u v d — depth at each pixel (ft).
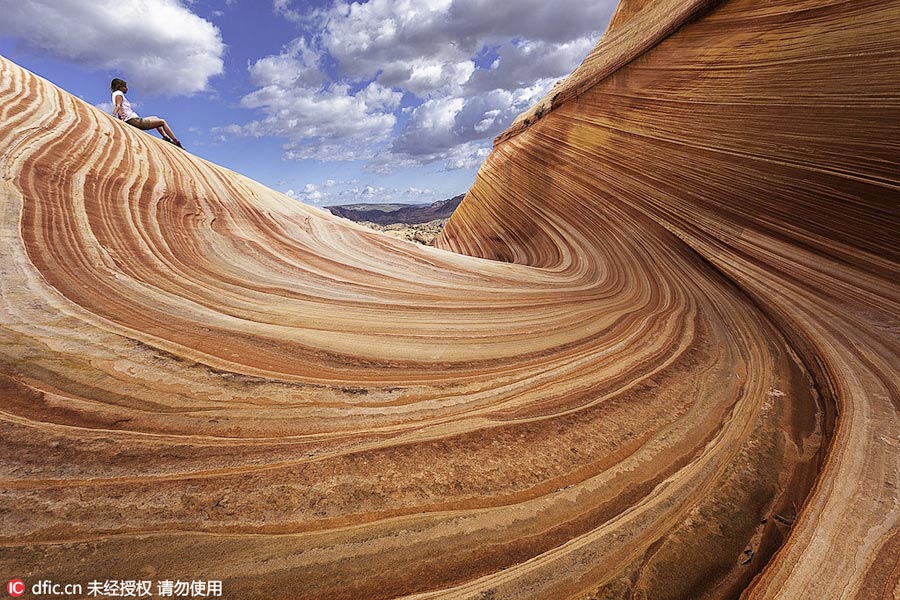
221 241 19.52
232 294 15.84
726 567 7.05
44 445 7.56
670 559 7.15
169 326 12.46
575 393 12.41
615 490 8.68
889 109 19.95
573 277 29.71
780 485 9.12
